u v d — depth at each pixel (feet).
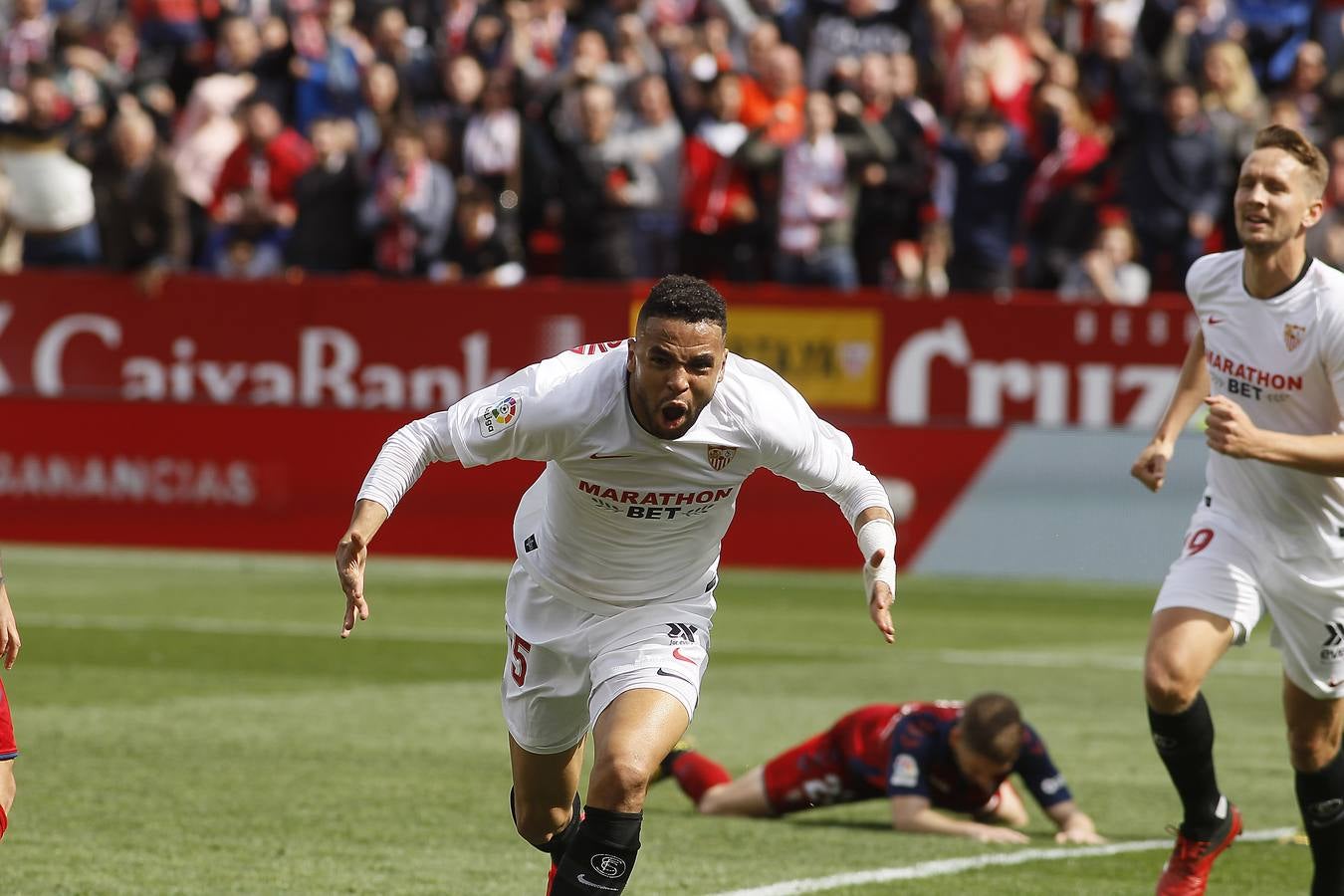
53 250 168.86
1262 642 131.44
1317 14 177.88
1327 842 60.44
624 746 47.80
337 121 167.94
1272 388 60.03
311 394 157.89
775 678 110.11
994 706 71.20
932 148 165.68
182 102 197.06
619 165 160.04
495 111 168.86
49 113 167.94
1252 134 158.40
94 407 160.56
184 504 160.15
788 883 63.16
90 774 80.18
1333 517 58.90
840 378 150.71
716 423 49.06
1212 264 61.52
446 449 49.57
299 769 82.17
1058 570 148.87
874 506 51.21
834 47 180.34
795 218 156.25
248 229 173.27
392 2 196.24
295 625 126.82
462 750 87.35
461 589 144.97
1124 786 82.38
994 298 148.36
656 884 62.90
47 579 147.84
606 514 50.47
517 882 63.00
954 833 71.46
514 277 165.37
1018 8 177.17
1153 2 170.71
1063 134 163.43
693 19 193.98
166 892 60.59
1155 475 64.34
